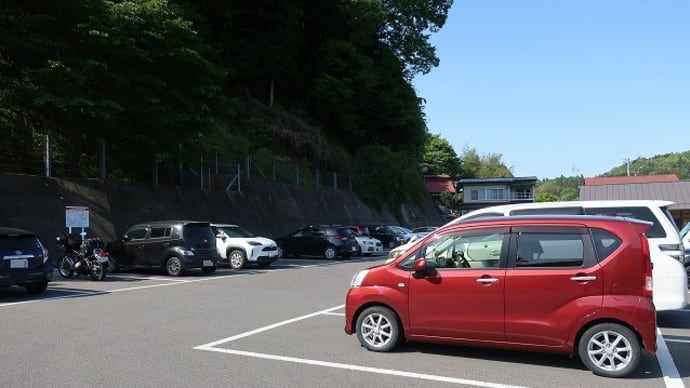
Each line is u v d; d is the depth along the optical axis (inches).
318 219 1510.8
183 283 615.5
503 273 271.1
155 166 1027.9
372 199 1843.0
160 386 233.5
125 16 777.6
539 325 262.4
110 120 824.9
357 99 1841.8
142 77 824.9
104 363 269.1
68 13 778.2
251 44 1536.7
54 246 781.9
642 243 255.9
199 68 898.1
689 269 512.7
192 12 1185.4
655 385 241.4
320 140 1716.3
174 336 332.8
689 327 375.6
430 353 294.0
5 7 759.7
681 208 1233.4
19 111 833.5
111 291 540.4
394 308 293.6
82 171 932.6
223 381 241.3
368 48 1982.0
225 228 842.8
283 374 253.4
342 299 492.1
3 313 409.7
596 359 255.8
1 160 836.0
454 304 279.7
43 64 776.9
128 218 919.7
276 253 832.3
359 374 254.7
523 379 248.8
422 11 2027.6
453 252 287.9
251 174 1365.7
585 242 263.0
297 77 1800.0
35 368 259.3
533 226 273.9
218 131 1338.6
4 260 482.9
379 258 1071.6
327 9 1797.5
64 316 397.7
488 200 3029.0
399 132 2047.2
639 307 248.8
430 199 2400.3
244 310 429.7
